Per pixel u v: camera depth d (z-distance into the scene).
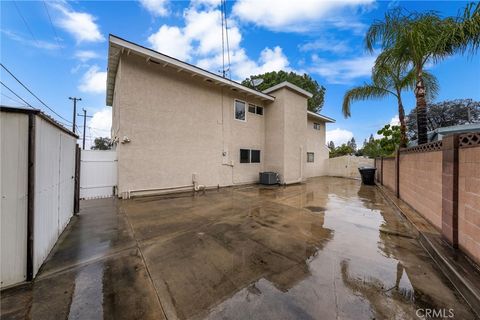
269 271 2.55
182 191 8.48
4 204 2.12
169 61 7.59
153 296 2.06
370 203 6.54
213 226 4.29
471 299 1.94
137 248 3.21
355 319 1.74
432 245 3.04
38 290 2.13
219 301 1.99
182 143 8.49
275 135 11.51
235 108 10.62
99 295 2.07
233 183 10.48
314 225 4.38
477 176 2.49
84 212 5.30
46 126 2.76
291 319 1.75
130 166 7.14
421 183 4.60
